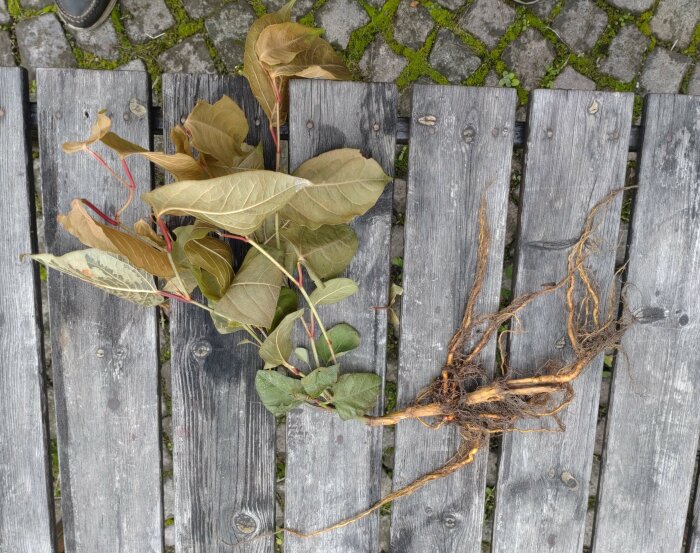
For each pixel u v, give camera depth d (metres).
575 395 0.70
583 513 0.71
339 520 0.71
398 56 0.81
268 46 0.61
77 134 0.67
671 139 0.68
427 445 0.71
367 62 0.81
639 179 0.68
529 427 0.70
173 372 0.69
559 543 0.72
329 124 0.67
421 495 0.71
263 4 0.81
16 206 0.68
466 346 0.69
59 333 0.69
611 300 0.68
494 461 0.84
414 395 0.70
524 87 0.81
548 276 0.69
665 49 0.81
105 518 0.71
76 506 0.71
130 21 0.81
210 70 0.81
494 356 0.69
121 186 0.68
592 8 0.81
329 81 0.66
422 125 0.67
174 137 0.59
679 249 0.69
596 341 0.68
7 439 0.70
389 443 0.84
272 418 0.70
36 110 0.68
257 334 0.69
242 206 0.56
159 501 0.71
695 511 0.72
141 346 0.70
